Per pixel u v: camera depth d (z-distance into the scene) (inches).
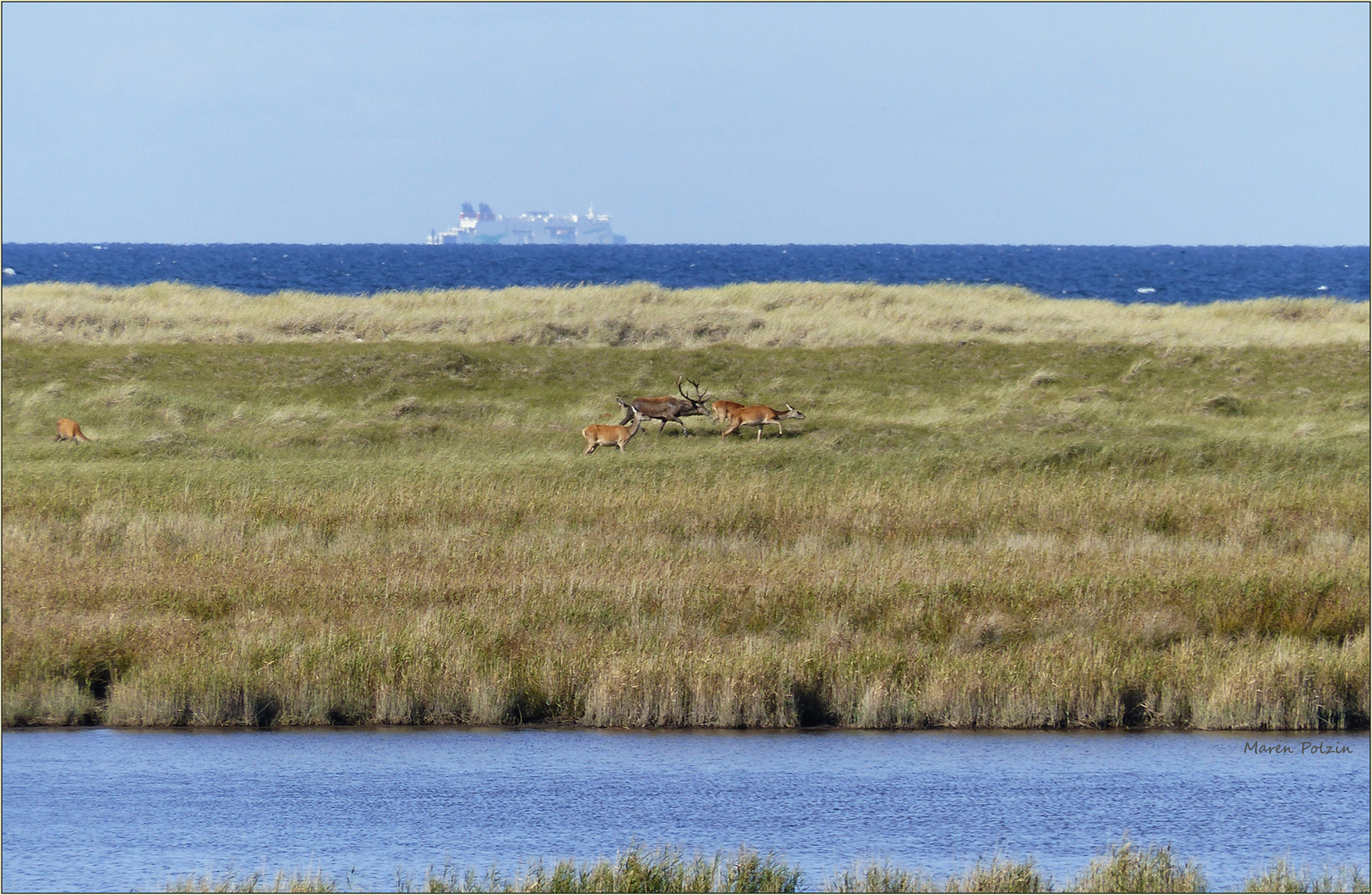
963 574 2723.9
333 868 1561.3
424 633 2304.4
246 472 3735.2
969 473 3823.8
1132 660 2274.9
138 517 3100.4
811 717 2180.1
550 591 2586.1
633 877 1454.2
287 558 2827.3
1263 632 2518.5
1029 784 1891.0
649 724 2145.7
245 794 1815.9
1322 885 1508.4
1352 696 2202.3
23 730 2084.2
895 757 2006.6
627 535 3075.8
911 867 1583.4
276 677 2148.1
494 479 3671.3
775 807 1791.3
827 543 3070.9
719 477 3730.3
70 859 1583.4
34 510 3157.0
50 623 2327.8
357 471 3774.6
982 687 2180.1
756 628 2461.9
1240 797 1846.7
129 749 1995.6
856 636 2381.9
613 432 4153.5
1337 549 3029.0
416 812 1752.0
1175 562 2864.2
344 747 2021.4
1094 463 3951.8
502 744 2044.8
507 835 1683.1
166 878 1520.7
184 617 2411.4
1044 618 2509.8
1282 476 3814.0
